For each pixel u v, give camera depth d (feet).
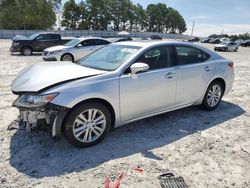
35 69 13.48
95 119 12.51
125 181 10.22
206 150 12.89
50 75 12.28
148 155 12.18
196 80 16.40
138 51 13.98
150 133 14.53
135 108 13.67
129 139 13.69
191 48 16.57
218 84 18.28
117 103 12.88
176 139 13.93
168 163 11.58
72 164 11.21
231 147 13.32
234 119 17.22
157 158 11.95
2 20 236.84
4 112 16.78
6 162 11.18
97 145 12.85
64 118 11.71
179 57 15.69
